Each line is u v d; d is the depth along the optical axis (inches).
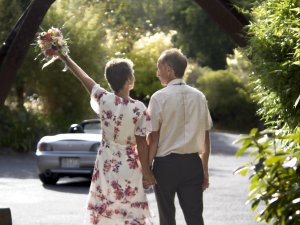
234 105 2009.1
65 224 504.7
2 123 1178.0
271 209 199.9
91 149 745.0
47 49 317.1
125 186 305.6
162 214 318.7
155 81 1616.6
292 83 331.3
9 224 381.4
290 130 327.3
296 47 313.9
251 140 208.8
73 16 1264.8
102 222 307.4
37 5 380.2
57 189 720.3
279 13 329.1
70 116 1298.0
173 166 312.8
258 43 346.3
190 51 2436.0
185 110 313.7
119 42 1596.9
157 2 2418.8
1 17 1198.3
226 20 399.9
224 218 532.4
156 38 1651.1
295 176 201.5
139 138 304.5
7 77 382.9
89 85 312.8
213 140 1616.6
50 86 1277.1
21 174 868.6
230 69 2094.0
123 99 305.1
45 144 757.3
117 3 1833.2
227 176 868.6
